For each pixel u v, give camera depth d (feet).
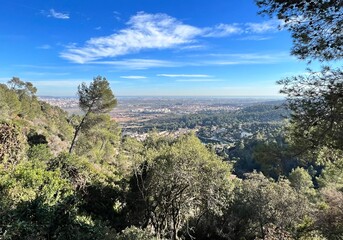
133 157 39.93
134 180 36.99
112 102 62.23
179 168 32.99
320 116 10.87
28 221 16.19
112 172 62.08
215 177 33.68
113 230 20.54
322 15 10.31
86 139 69.51
